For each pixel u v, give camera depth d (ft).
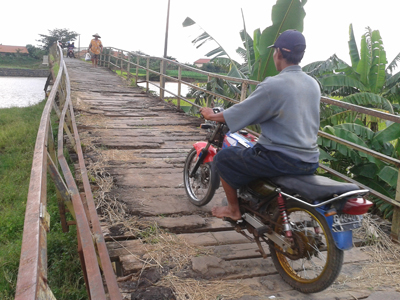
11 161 28.60
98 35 65.46
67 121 22.15
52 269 13.94
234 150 8.99
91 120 25.31
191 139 22.09
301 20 22.79
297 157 7.98
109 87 41.65
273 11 22.67
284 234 8.68
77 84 41.27
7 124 41.81
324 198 7.42
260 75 24.34
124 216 11.60
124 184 14.20
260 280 8.97
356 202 7.26
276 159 8.10
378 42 31.63
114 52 69.97
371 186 18.13
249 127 22.85
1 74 176.24
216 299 8.12
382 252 10.59
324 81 30.60
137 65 42.98
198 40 29.76
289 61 8.23
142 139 20.97
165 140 21.48
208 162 11.98
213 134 11.02
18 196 22.27
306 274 8.95
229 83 26.55
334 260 7.62
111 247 9.84
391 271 9.61
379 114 11.20
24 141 34.78
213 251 10.02
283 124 7.96
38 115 48.55
